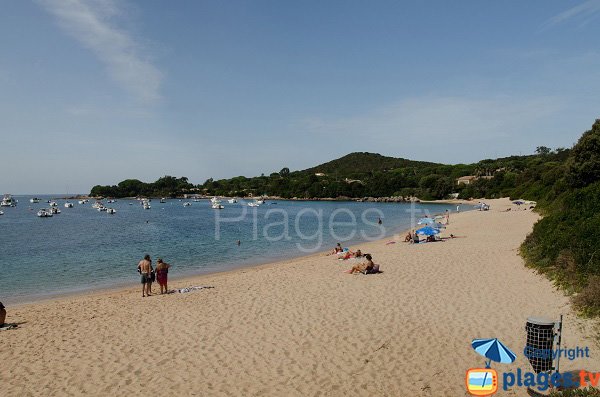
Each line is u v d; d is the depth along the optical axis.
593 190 20.81
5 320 14.09
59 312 14.97
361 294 15.16
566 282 13.52
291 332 11.45
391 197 147.88
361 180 178.00
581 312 11.05
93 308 15.44
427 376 8.59
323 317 12.62
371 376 8.66
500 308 12.54
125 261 29.89
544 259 16.98
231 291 17.08
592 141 41.12
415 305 13.41
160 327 12.52
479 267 18.84
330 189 165.75
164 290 18.72
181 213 96.38
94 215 92.38
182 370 9.31
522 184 93.44
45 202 188.62
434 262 20.91
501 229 36.31
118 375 9.19
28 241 42.78
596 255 13.06
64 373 9.40
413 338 10.61
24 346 11.27
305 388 8.25
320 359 9.59
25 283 22.80
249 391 8.21
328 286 16.86
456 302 13.49
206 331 11.90
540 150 162.62
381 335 10.90
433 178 141.25
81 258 31.36
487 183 118.69
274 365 9.38
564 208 21.98
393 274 18.52
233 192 198.38
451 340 10.39
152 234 48.88
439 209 92.38
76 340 11.66
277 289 16.86
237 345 10.68
